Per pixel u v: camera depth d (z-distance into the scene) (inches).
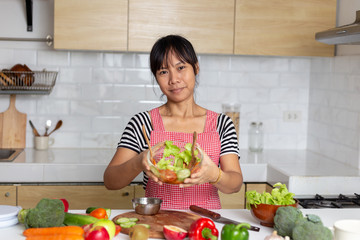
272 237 51.1
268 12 115.4
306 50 117.7
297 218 53.7
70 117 129.0
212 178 59.5
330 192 99.2
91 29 111.0
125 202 107.6
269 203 58.8
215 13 113.7
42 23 125.1
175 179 54.1
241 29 115.0
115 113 130.0
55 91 127.8
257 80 134.6
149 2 111.7
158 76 71.2
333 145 120.6
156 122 74.5
